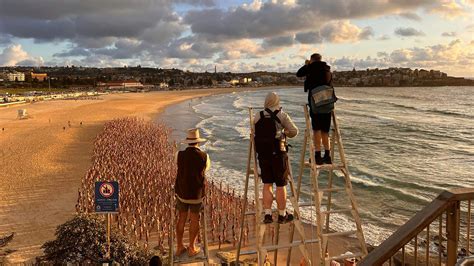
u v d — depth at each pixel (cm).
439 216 477
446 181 3259
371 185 3097
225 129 6625
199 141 744
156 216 2131
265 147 691
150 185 2595
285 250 1933
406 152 4534
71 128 6006
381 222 2369
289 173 709
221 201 2481
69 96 14912
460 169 3694
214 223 2114
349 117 8112
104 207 1479
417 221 461
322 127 768
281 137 698
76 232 1519
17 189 2811
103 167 2928
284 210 688
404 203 2712
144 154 3584
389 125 6844
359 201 2747
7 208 2414
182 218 735
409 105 11356
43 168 3422
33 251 1814
